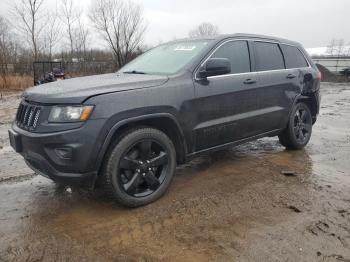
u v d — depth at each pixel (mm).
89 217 3467
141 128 3609
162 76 3883
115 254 2848
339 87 21234
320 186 4199
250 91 4609
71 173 3268
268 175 4578
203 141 4172
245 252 2838
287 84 5230
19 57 27203
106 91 3346
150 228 3242
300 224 3275
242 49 4695
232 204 3713
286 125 5422
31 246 2967
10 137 3730
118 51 30672
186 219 3398
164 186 3826
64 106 3221
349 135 6980
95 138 3232
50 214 3537
